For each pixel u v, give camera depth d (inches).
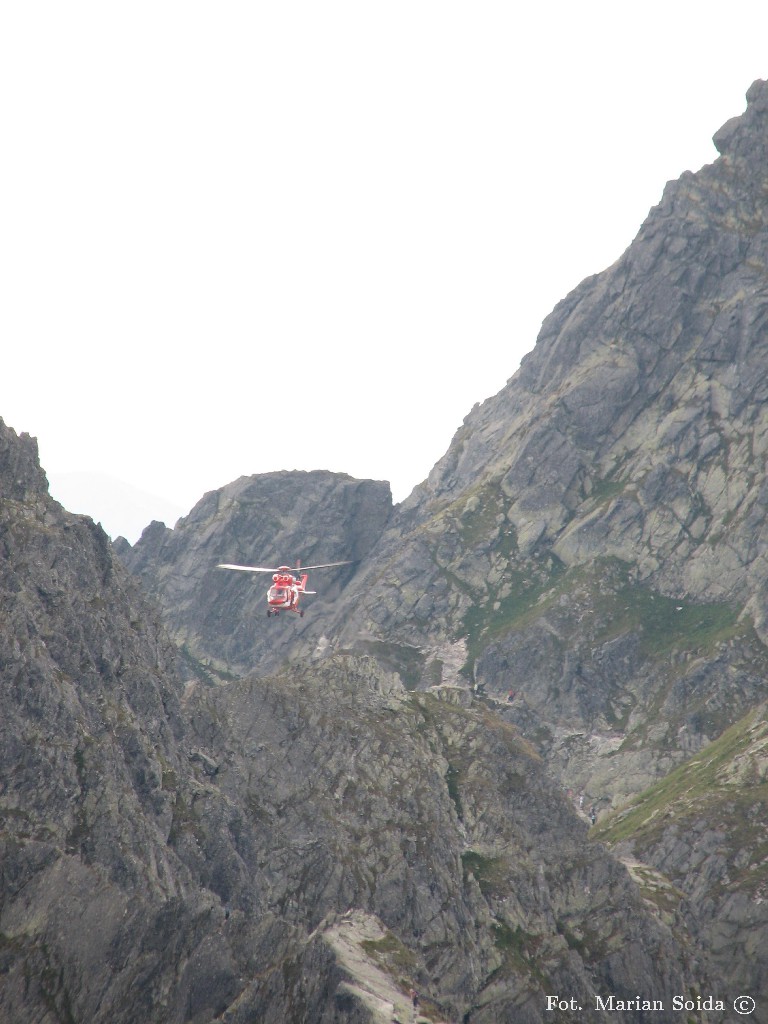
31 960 7608.3
